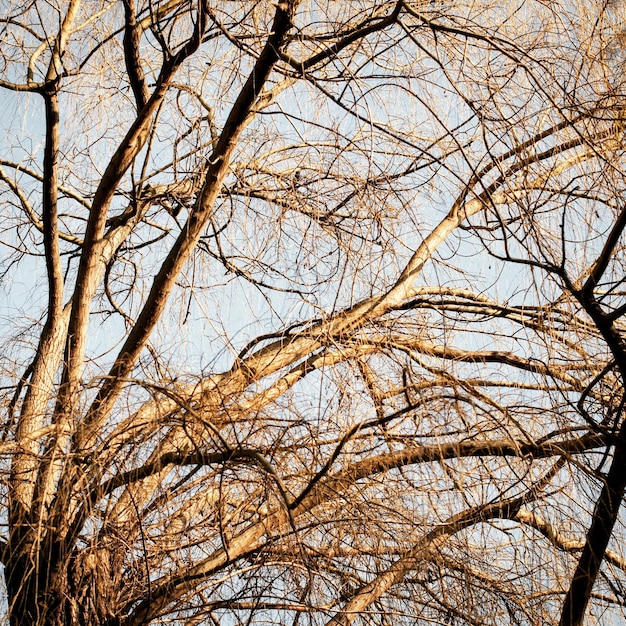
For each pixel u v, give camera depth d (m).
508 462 5.49
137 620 5.39
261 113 5.86
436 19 5.71
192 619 5.46
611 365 5.28
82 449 5.24
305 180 6.35
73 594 5.43
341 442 4.84
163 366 5.54
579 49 5.82
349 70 5.28
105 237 6.72
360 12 5.87
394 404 5.62
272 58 5.52
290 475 5.32
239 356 6.02
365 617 5.36
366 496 5.47
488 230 5.95
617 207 5.61
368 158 5.70
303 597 5.30
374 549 5.38
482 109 5.43
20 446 5.35
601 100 5.68
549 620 5.43
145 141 6.05
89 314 6.48
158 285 5.79
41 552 5.37
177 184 6.15
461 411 5.45
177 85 5.94
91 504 5.11
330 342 5.86
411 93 5.21
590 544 5.23
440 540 5.38
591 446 5.51
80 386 5.47
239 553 5.55
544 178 5.63
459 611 5.32
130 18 5.62
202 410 5.30
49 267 6.09
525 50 5.74
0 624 5.21
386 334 6.00
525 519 5.61
